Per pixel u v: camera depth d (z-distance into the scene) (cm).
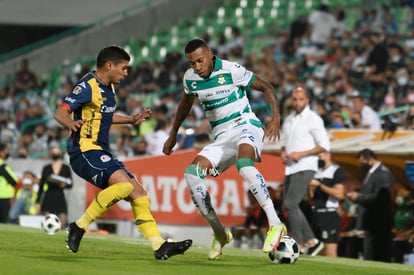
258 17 9856
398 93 6575
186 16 10256
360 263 3091
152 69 8519
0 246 2855
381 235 4125
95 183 2548
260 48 9094
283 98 6612
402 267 2991
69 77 9344
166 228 4950
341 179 4119
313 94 6675
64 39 9925
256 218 4603
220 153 2688
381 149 4294
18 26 10838
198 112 6750
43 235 3653
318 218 4125
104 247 3120
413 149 4222
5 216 5384
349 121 5809
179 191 4944
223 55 8519
